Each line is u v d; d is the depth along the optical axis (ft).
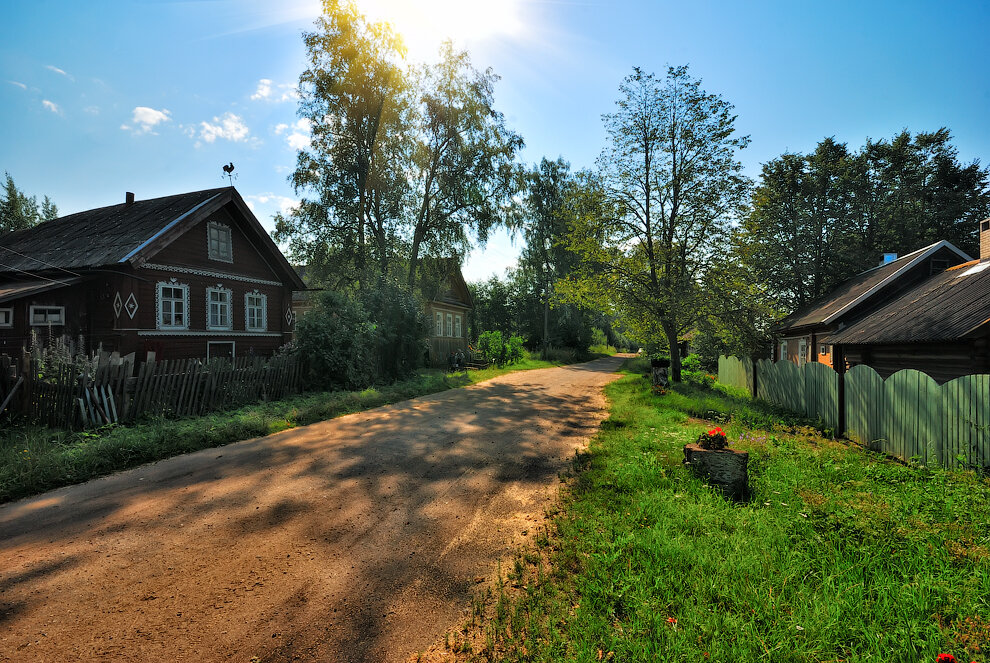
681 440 22.75
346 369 46.29
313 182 74.95
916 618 8.81
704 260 54.39
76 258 46.03
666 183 55.42
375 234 78.54
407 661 8.31
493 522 14.44
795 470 18.26
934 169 95.86
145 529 13.87
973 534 12.36
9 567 11.55
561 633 8.80
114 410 26.03
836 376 29.71
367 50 74.49
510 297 158.51
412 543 13.01
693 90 53.36
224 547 12.72
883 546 11.35
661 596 9.71
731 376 61.11
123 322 43.68
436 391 50.52
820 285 92.07
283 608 9.91
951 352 33.22
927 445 21.62
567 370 88.63
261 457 22.03
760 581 10.16
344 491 17.34
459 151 77.41
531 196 121.90
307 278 82.74
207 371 32.19
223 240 55.36
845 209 93.50
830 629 8.45
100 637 8.87
